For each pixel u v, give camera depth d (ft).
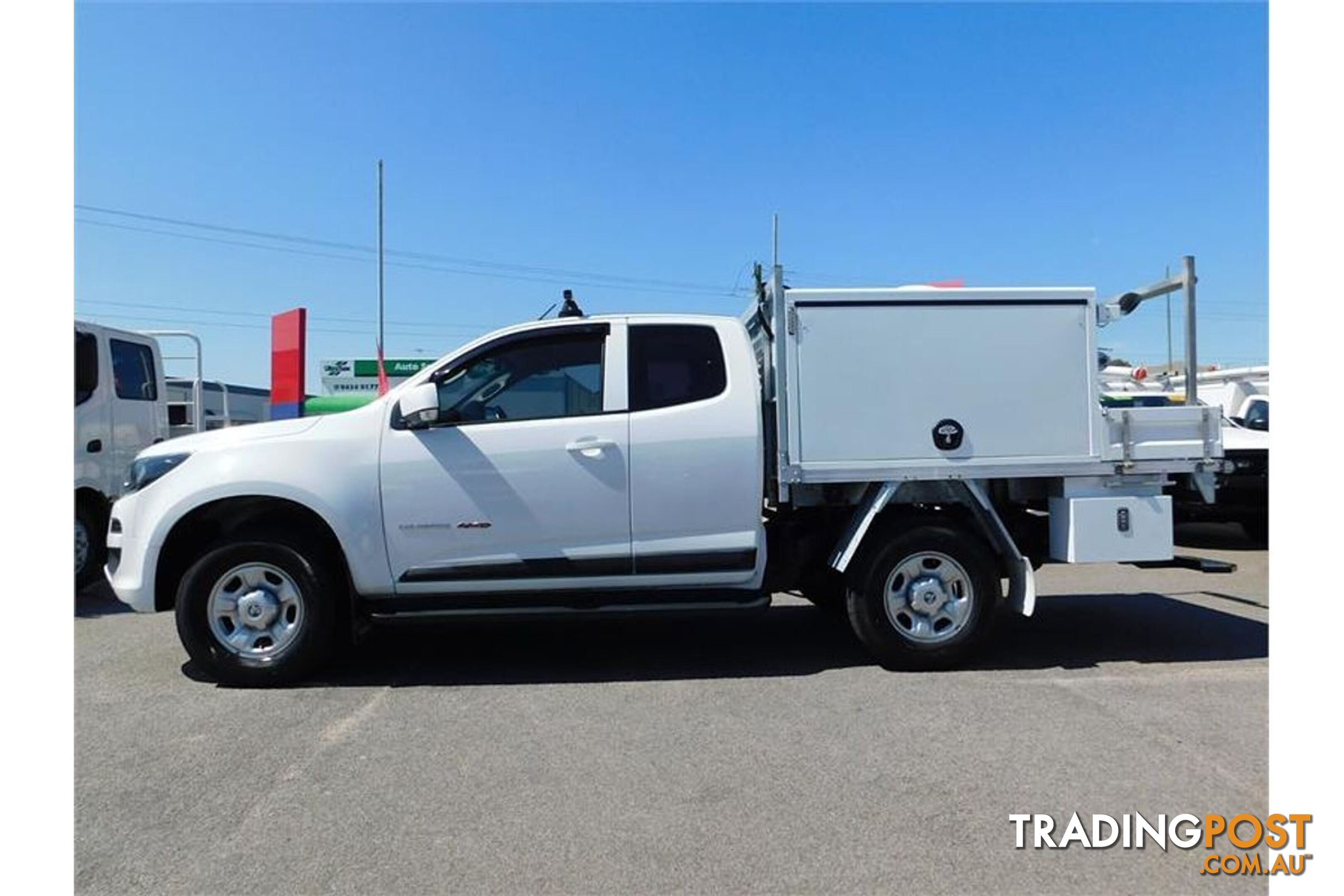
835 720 14.83
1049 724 14.55
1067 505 17.69
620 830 11.03
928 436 17.44
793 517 18.76
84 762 13.17
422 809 11.63
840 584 19.89
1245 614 22.91
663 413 17.01
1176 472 18.02
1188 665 18.03
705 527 16.99
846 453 17.38
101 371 27.32
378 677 17.51
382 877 9.97
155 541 16.57
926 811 11.49
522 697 16.19
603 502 16.76
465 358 17.15
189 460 16.76
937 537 17.39
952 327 17.49
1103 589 26.81
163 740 14.05
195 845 10.71
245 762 13.19
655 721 14.85
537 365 17.25
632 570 16.96
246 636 16.69
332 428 16.78
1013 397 17.56
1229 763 12.89
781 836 10.87
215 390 62.59
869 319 17.40
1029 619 22.40
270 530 16.81
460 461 16.60
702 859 10.35
